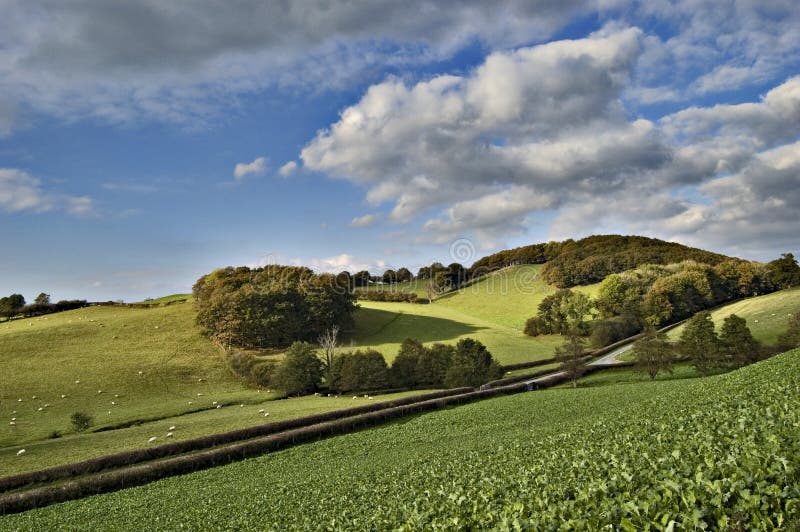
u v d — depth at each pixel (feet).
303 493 101.30
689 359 300.61
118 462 159.84
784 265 444.55
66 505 127.65
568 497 45.78
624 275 463.83
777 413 57.00
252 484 125.49
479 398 239.91
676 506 33.78
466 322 464.24
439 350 301.43
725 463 39.60
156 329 382.63
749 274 452.76
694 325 266.77
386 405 221.87
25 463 165.58
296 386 278.26
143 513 109.70
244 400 269.03
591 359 344.28
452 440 152.25
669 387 204.85
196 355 341.41
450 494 60.34
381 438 170.81
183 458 154.51
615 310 426.92
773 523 30.17
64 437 206.08
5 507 126.31
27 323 391.86
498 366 296.92
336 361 290.56
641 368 268.00
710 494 34.32
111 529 99.14
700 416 71.82
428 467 101.50
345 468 127.44
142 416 237.66
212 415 236.84
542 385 268.41
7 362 306.14
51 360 313.53
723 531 30.37
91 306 451.53
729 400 79.10
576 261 545.85
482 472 76.89
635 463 51.03
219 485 131.95
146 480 144.97
